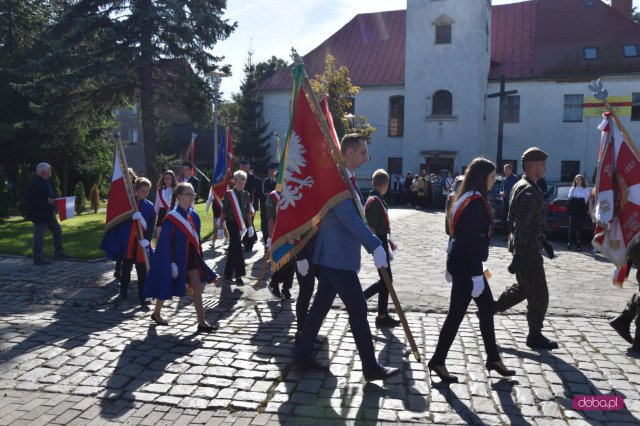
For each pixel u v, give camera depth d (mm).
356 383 4270
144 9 21219
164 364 4695
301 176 4383
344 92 29875
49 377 4391
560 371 4512
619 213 5480
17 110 28578
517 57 34188
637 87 30719
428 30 32406
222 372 4504
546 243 7293
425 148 32938
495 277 8828
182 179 11453
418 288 7797
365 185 34844
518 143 33062
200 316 5742
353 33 41031
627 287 8023
